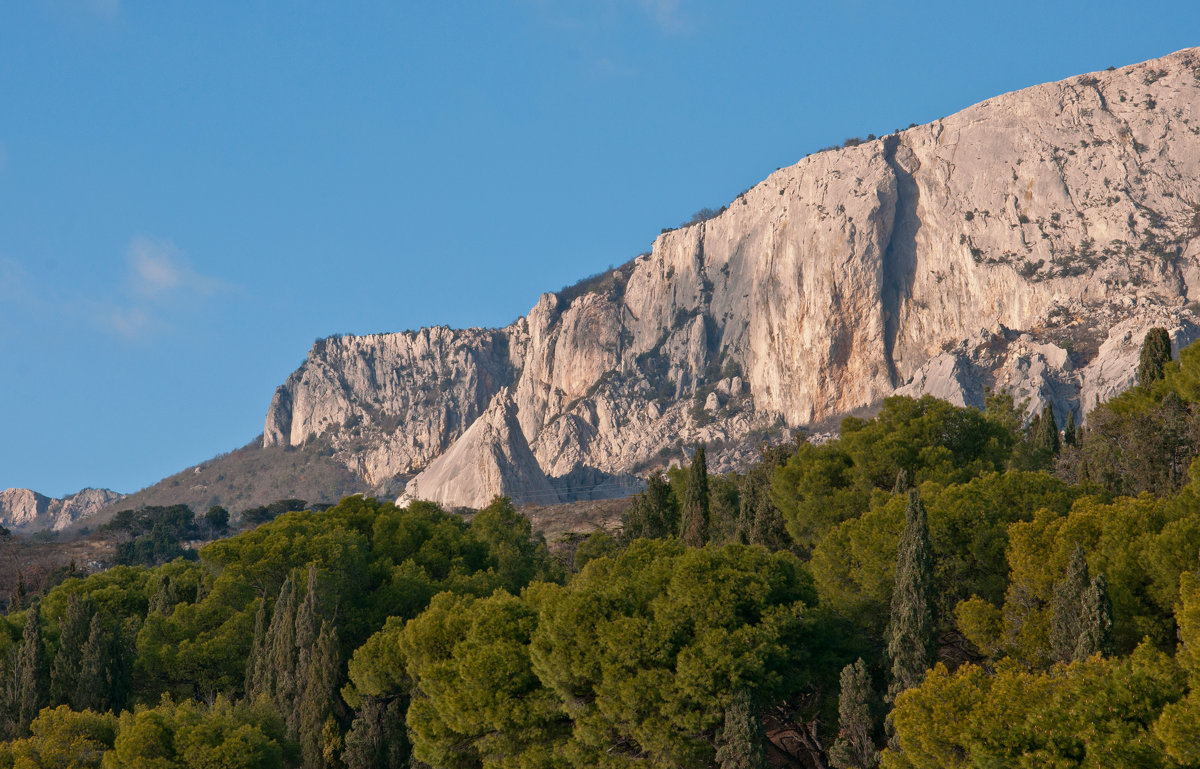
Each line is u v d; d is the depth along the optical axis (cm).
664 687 5912
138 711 8094
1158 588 5559
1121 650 5578
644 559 7550
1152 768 3959
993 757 4275
